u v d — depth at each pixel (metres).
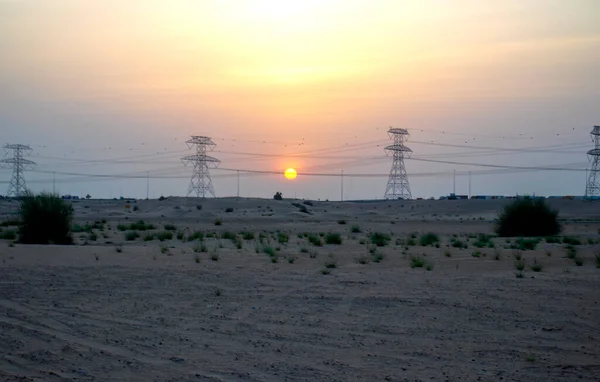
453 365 11.30
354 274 23.44
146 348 12.56
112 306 16.98
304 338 13.38
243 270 24.44
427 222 89.31
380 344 12.84
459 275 23.08
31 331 13.96
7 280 21.41
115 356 11.92
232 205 139.88
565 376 10.58
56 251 31.73
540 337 13.29
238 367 11.20
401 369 11.05
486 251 35.44
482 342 12.93
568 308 16.19
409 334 13.69
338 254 33.38
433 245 41.66
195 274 23.02
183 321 15.12
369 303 17.19
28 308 16.59
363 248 38.53
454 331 13.91
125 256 29.94
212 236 49.81
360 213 132.62
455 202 151.38
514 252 34.38
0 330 14.05
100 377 10.63
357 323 14.80
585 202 136.12
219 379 10.49
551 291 18.80
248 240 46.03
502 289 19.33
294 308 16.66
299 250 35.84
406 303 17.11
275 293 18.94
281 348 12.55
